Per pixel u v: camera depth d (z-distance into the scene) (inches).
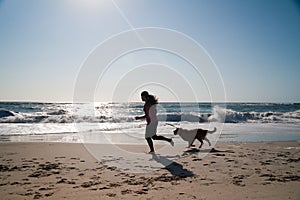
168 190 147.8
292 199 133.7
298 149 294.2
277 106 1418.6
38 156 247.9
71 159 235.3
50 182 162.7
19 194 140.3
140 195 139.2
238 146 313.9
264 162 224.5
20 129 492.7
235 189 149.9
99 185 157.1
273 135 429.1
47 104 1665.8
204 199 133.3
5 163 216.8
